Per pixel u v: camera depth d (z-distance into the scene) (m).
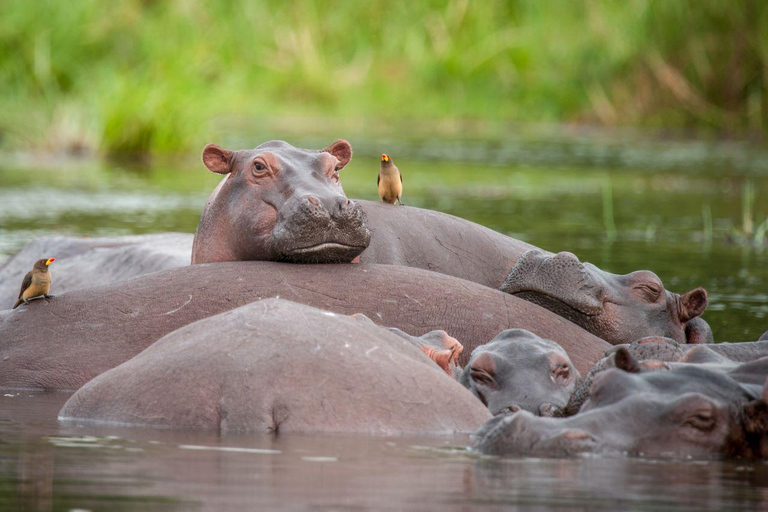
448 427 17.58
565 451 15.73
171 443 16.20
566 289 25.55
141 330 23.36
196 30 98.62
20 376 22.77
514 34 105.00
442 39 106.50
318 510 12.95
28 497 13.40
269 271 24.45
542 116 102.38
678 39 96.12
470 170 69.31
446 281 25.05
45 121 79.38
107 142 77.06
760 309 32.59
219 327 18.61
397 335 20.39
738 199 59.59
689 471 15.21
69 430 17.25
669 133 94.62
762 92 93.56
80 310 23.89
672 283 36.69
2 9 85.81
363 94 104.06
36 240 34.72
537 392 19.27
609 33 99.75
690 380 16.91
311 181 25.62
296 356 17.80
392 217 28.52
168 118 78.38
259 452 15.69
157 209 51.59
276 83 103.25
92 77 83.88
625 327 25.70
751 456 16.36
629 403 16.38
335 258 25.00
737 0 93.38
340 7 108.44
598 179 66.75
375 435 17.05
